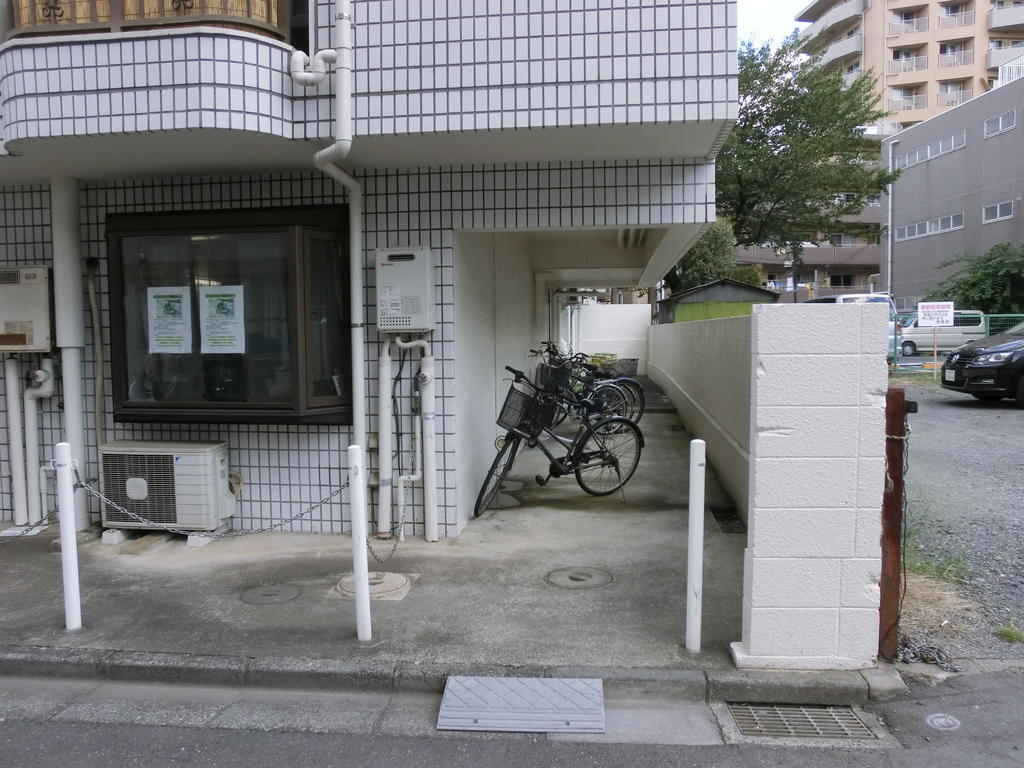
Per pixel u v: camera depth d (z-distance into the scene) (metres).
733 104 4.14
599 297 28.14
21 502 5.69
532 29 4.22
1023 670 3.47
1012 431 9.71
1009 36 46.12
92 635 3.85
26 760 2.93
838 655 3.39
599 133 4.37
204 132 4.23
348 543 5.27
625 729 3.09
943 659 3.53
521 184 5.08
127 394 5.37
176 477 5.21
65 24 4.39
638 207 5.02
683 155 4.91
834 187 20.58
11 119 4.36
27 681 3.59
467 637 3.76
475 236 6.04
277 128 4.35
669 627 3.86
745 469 5.73
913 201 36.34
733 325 6.31
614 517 5.99
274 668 3.47
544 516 6.03
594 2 4.18
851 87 20.61
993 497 6.35
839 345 3.27
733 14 4.13
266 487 5.51
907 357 23.84
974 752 2.88
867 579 3.36
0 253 5.70
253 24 4.39
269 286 5.21
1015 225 29.14
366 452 5.33
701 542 3.53
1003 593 4.32
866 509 3.32
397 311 5.06
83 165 5.02
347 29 4.22
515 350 8.42
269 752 2.96
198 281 5.29
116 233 5.25
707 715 3.20
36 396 5.58
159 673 3.54
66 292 5.38
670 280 25.36
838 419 3.29
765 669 3.39
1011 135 29.39
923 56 47.50
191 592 4.41
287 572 4.72
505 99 4.25
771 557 3.36
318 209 5.08
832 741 2.98
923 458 7.99
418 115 4.32
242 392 5.30
